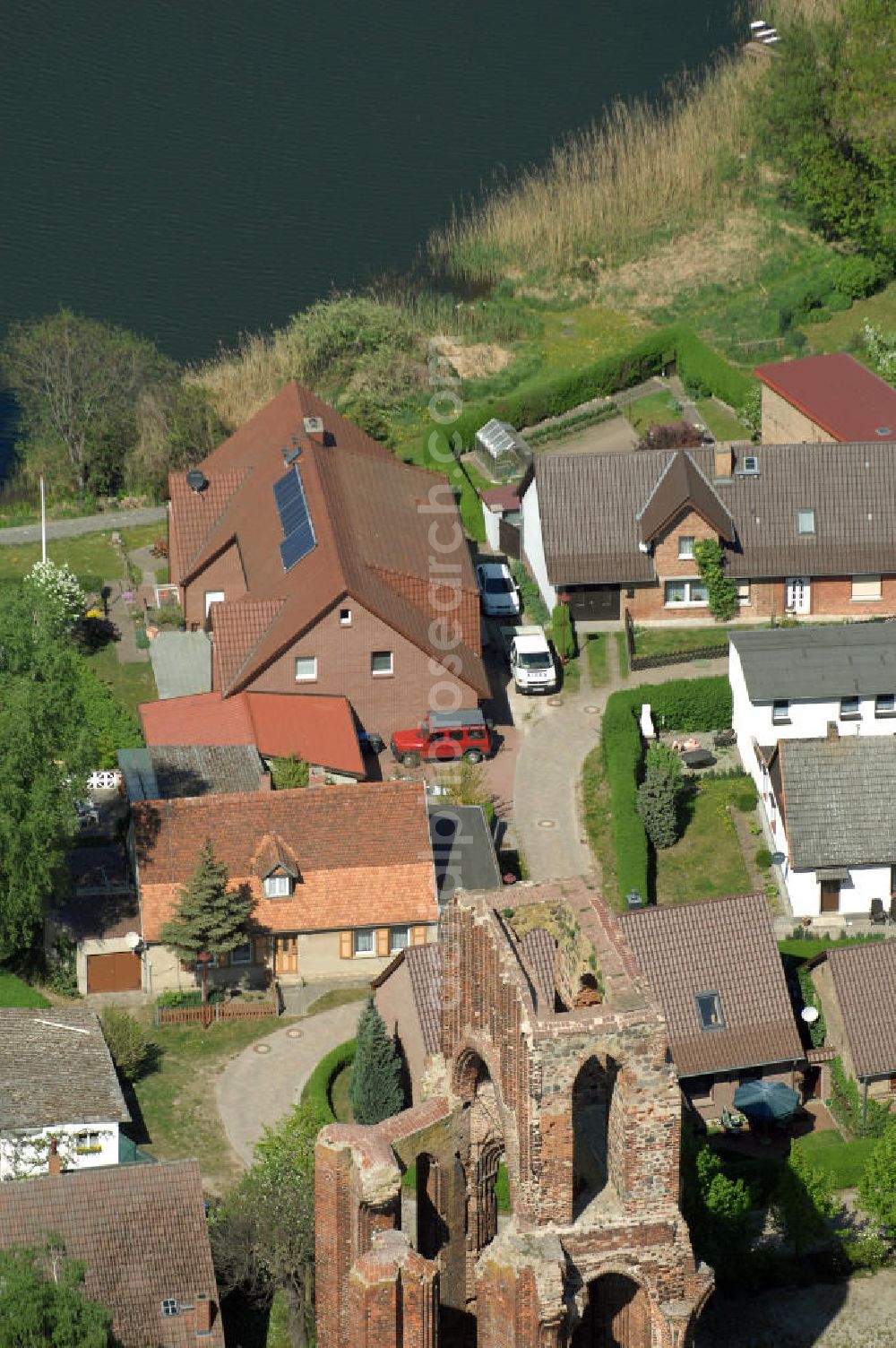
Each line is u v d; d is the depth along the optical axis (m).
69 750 88.75
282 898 91.94
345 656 104.06
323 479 112.12
